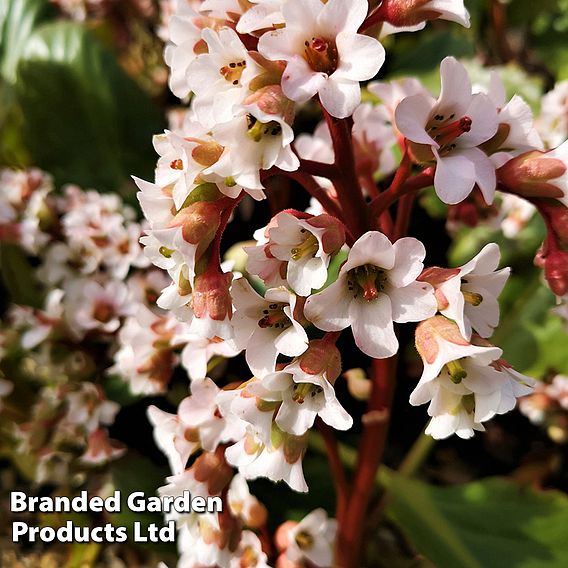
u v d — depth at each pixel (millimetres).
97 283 521
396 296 390
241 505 446
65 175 607
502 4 719
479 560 483
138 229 529
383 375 445
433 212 563
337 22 381
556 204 402
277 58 379
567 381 521
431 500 500
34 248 540
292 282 384
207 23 399
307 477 507
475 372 389
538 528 489
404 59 647
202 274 387
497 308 397
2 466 636
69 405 514
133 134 622
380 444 453
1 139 650
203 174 385
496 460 608
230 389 411
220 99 383
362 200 413
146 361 466
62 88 607
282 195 533
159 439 440
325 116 406
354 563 467
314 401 394
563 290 404
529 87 593
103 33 785
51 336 511
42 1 710
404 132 384
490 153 403
